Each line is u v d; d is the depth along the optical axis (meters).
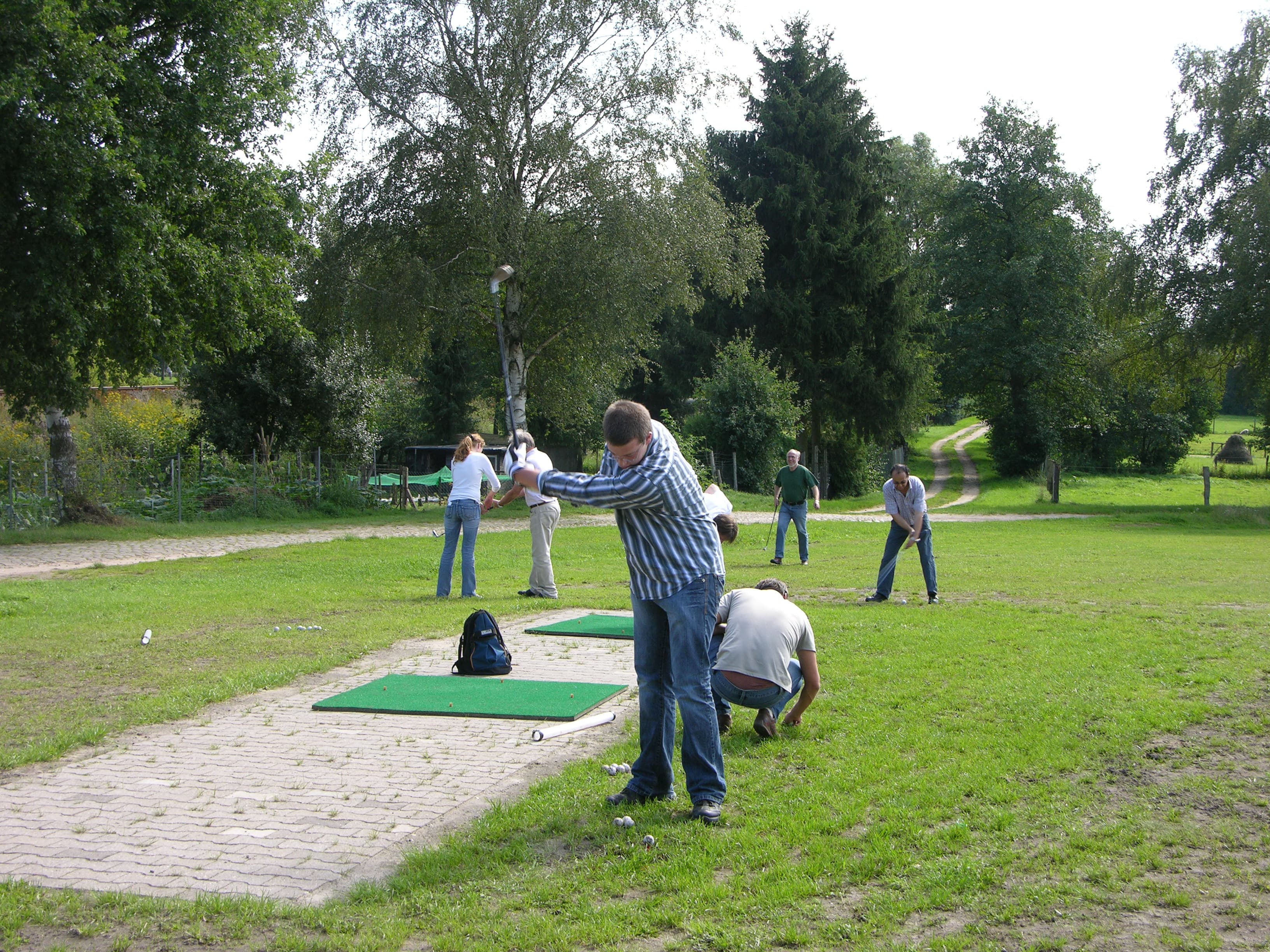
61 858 4.19
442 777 5.18
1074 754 5.24
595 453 57.50
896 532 11.62
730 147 45.12
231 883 3.93
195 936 3.48
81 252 18.75
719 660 5.58
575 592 12.70
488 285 30.19
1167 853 4.03
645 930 3.47
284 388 34.50
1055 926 3.44
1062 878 3.79
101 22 19.58
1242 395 42.62
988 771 5.00
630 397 52.56
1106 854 4.01
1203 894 3.65
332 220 28.98
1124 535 24.89
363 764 5.40
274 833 4.45
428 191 28.97
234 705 6.71
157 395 44.62
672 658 4.65
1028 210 55.66
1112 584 13.45
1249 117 36.41
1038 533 25.34
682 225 28.80
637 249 28.39
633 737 5.79
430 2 28.11
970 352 54.44
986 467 59.16
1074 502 42.78
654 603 4.62
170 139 20.30
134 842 4.36
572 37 28.77
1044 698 6.39
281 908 3.67
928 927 3.46
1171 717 5.89
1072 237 54.75
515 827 4.40
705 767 4.50
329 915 3.61
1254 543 22.14
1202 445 72.25
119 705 6.68
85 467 26.42
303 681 7.43
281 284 24.72
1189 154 37.47
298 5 25.56
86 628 9.72
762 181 43.03
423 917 3.62
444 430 57.62
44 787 5.08
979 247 56.22
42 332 20.27
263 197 22.19
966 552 19.42
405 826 4.51
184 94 20.17
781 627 5.57
